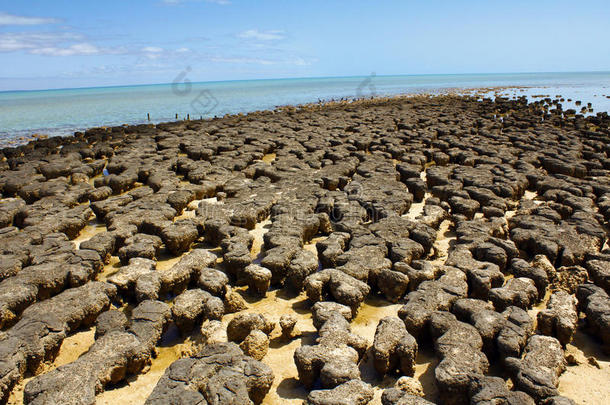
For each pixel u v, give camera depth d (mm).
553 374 10547
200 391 9773
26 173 29328
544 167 31578
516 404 9211
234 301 14422
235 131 45531
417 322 12391
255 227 21203
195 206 24078
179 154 38000
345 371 10195
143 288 14070
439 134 44656
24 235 18219
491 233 18953
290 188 25359
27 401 9531
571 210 21734
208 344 11703
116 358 10836
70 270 15289
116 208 22281
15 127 63562
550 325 12695
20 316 13820
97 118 74750
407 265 15555
